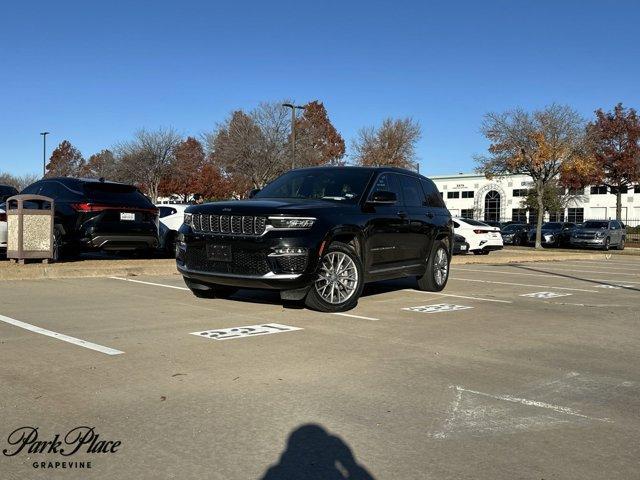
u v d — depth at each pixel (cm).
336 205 835
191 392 474
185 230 831
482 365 578
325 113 5594
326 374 531
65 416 420
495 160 3331
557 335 727
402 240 954
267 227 761
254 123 3894
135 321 735
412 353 615
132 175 4738
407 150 4869
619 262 2223
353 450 377
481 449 383
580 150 3241
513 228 3881
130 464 353
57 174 6191
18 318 736
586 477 349
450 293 1079
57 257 1276
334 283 812
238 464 355
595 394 499
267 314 802
